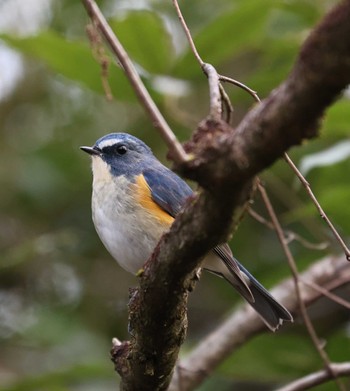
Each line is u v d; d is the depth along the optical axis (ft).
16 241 48.19
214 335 34.47
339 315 44.98
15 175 49.39
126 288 47.73
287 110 13.60
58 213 48.67
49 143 49.06
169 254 17.80
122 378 22.52
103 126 49.14
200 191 16.01
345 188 32.35
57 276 48.29
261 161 14.34
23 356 46.06
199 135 15.30
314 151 42.91
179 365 33.50
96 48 22.45
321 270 34.94
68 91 49.90
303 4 41.98
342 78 12.94
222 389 43.68
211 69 18.84
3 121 51.03
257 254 45.42
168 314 19.67
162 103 34.12
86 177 48.29
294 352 36.32
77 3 48.52
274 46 39.88
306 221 38.29
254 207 45.73
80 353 44.39
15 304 47.91
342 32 12.64
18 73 50.57
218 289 46.47
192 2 45.55
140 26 32.30
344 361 36.40
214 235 16.37
